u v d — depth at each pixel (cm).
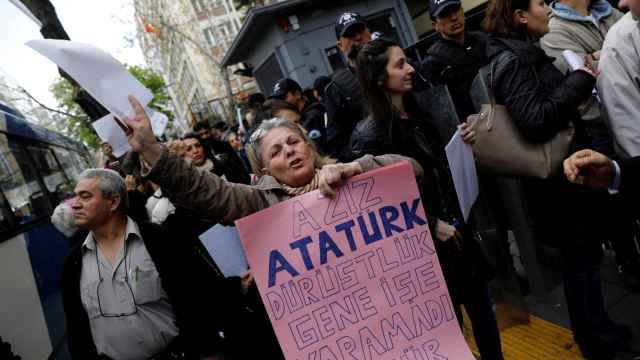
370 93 210
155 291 210
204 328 213
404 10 1072
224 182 172
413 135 209
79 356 214
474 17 605
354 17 362
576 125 219
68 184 721
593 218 213
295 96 474
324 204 153
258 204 171
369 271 154
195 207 169
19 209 448
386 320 153
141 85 173
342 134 349
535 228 238
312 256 151
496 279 273
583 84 201
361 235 154
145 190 360
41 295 395
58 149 752
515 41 215
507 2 227
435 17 316
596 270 223
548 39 268
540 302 302
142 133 164
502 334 288
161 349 212
